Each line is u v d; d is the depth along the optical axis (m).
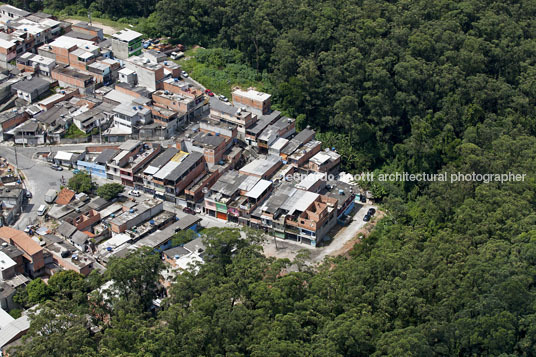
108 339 122.38
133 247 165.88
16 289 149.12
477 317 128.75
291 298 134.38
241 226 180.50
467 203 165.88
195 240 166.62
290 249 175.00
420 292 137.12
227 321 124.50
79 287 146.25
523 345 124.44
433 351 123.81
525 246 144.50
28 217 176.12
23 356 117.69
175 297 135.12
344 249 175.50
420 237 161.38
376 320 128.50
